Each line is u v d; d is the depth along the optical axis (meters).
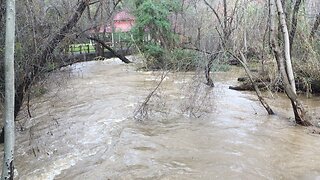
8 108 5.97
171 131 10.40
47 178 7.34
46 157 8.47
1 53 9.97
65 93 15.88
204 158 8.27
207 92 13.02
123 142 9.34
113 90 16.94
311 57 15.91
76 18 10.14
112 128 10.67
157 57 24.83
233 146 9.11
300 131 10.51
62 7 11.70
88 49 30.39
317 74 15.82
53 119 11.34
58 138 9.85
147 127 10.80
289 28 15.55
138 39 26.66
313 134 10.22
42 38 9.83
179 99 14.15
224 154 8.53
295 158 8.30
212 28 19.48
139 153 8.58
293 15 15.64
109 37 36.59
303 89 16.03
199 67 13.77
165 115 12.16
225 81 19.78
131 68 26.50
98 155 8.51
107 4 21.70
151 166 7.80
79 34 11.57
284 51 11.36
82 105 13.71
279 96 15.77
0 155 8.57
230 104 14.10
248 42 18.20
